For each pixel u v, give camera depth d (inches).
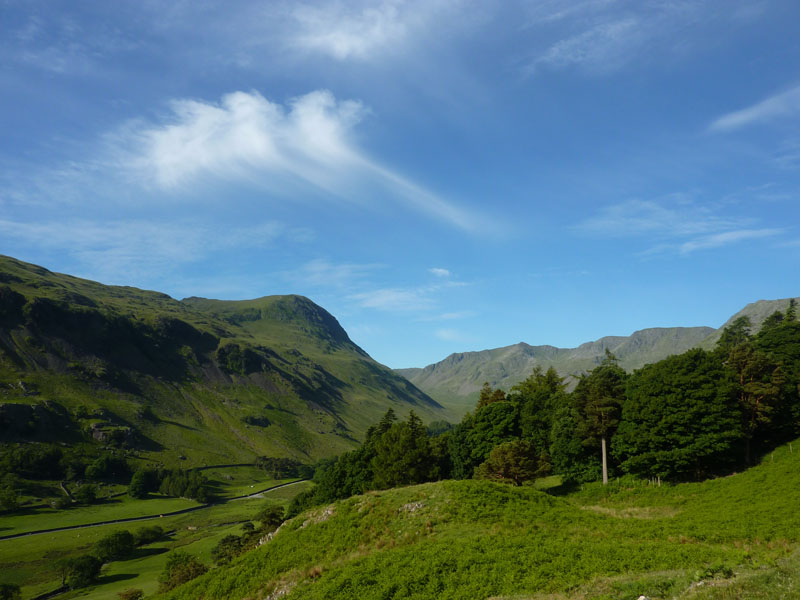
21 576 4244.6
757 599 724.0
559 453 2817.4
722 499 1903.3
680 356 2516.0
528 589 986.1
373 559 1307.8
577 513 1590.8
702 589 810.8
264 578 1464.1
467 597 1012.5
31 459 7815.0
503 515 1528.1
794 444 2456.9
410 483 2800.2
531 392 3740.2
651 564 1019.3
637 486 2369.6
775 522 1380.4
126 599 3326.8
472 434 3233.3
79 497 7140.8
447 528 1466.5
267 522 3752.5
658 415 2389.3
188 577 3257.9
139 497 7691.9
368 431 4025.6
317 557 1483.8
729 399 2369.6
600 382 2795.3
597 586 936.3
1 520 5954.7
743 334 4092.0
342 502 1802.4
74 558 4296.3
